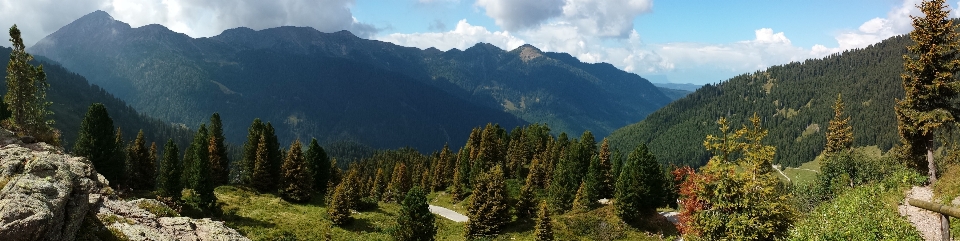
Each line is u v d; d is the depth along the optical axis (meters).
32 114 47.50
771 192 26.97
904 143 41.81
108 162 64.19
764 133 31.02
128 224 21.91
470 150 116.56
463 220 81.88
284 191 74.94
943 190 33.91
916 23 35.62
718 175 26.80
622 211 67.44
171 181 53.44
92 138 62.88
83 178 21.55
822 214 32.78
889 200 36.12
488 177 68.06
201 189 54.66
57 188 17.28
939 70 34.97
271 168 81.19
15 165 22.16
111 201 24.56
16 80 46.00
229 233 25.84
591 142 107.12
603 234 64.19
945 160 52.16
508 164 112.25
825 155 64.44
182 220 25.30
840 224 27.55
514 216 73.38
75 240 17.89
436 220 76.38
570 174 90.62
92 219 20.33
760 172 30.53
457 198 98.38
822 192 54.16
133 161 74.12
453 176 117.62
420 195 46.91
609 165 90.38
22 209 14.69
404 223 46.38
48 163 18.70
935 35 34.44
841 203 36.00
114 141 66.12
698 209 29.84
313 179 86.81
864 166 53.59
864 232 25.73
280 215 61.38
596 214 70.81
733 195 26.14
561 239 61.97
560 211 79.75
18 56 46.38
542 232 58.06
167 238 22.06
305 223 58.94
